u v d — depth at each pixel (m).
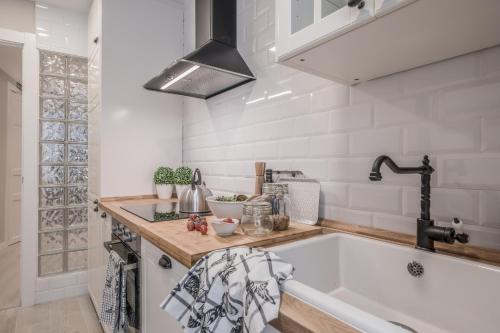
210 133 1.98
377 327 0.42
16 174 3.80
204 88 1.80
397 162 0.97
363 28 0.69
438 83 0.88
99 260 1.92
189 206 1.49
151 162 2.18
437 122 0.88
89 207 2.30
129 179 2.07
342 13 0.71
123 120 2.05
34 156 2.30
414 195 0.93
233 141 1.76
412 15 0.62
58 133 2.41
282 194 1.21
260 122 1.56
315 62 0.91
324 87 1.22
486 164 0.78
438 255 0.78
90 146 2.30
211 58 1.51
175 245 0.90
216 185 1.91
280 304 0.53
